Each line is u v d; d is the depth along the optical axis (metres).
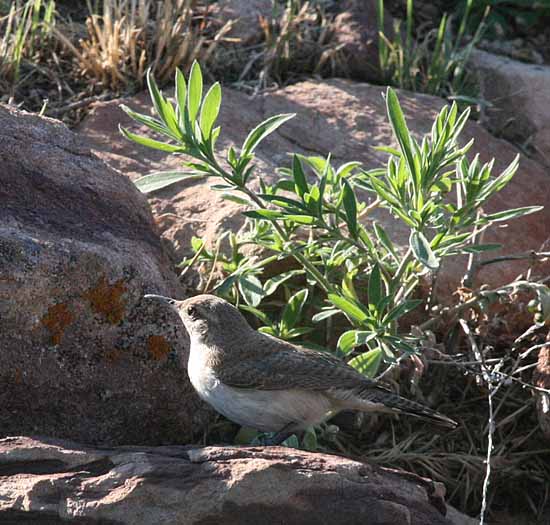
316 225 7.15
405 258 7.33
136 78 9.78
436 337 7.95
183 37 9.91
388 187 7.64
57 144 7.40
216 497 5.64
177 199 8.62
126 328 6.64
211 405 6.65
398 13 11.48
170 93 9.73
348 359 7.75
